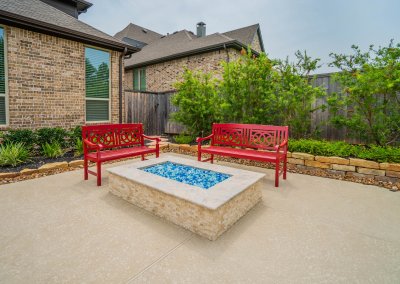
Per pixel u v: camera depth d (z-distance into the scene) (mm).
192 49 12086
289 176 4703
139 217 2926
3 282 1785
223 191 2756
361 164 4359
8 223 2707
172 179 3436
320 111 6172
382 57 4676
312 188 4000
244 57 6188
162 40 17438
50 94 6742
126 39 18125
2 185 3975
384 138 4938
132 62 15539
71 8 10281
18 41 6086
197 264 2039
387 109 5020
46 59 6609
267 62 5723
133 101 9664
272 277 1883
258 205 3309
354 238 2471
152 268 1979
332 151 4812
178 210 2717
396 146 5082
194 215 2555
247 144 5008
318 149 4902
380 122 4992
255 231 2617
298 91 5434
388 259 2119
